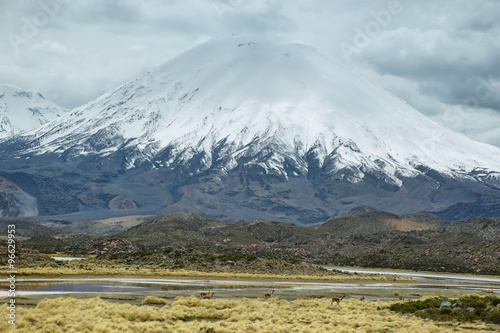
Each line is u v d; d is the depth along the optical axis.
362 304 79.62
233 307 68.81
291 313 65.56
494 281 159.00
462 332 55.56
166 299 73.75
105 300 68.00
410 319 64.56
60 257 168.12
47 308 56.09
